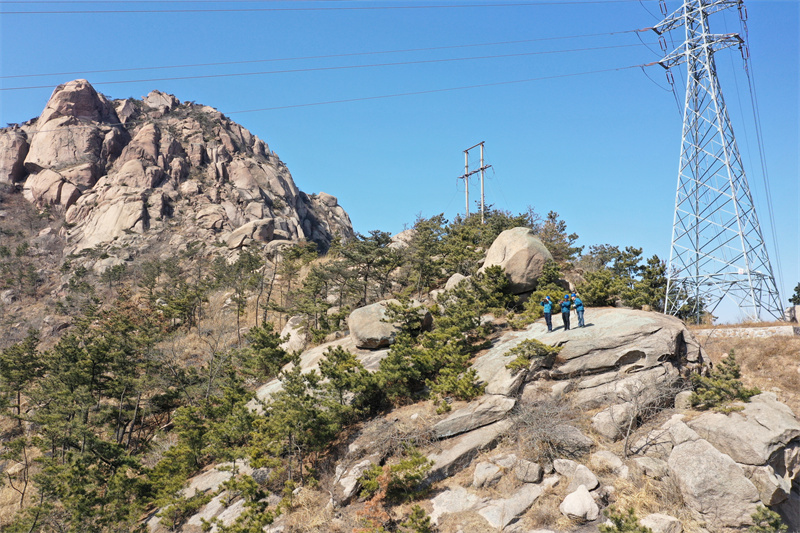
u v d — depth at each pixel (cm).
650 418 1834
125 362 3369
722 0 3981
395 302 2828
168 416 3638
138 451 3158
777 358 2609
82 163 12675
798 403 2216
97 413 3147
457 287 2878
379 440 1948
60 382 3212
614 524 1419
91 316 4972
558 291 2647
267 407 2345
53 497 2412
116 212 11188
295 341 3503
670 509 1500
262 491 1880
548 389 1994
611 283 2847
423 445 1903
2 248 10038
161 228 11081
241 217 12012
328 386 2184
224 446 2295
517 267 2923
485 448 1827
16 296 8981
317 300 3725
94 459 2539
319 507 1764
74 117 13500
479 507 1602
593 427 1823
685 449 1589
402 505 1700
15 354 3612
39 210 12044
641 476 1611
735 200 3662
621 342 2020
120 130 13800
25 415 3509
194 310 5362
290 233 12644
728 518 1435
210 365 3388
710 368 2114
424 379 2314
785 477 1523
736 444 1546
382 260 3847
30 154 12962
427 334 2459
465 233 4241
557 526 1487
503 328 2633
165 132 13712
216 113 16150
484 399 2009
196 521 1975
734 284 3584
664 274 3700
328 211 17138
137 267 9275
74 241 11106
